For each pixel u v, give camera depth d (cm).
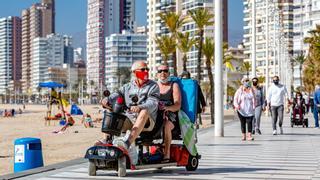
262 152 1429
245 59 14600
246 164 1163
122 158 959
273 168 1093
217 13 1975
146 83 997
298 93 2736
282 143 1714
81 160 1256
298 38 14388
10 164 1602
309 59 8612
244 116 1825
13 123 4900
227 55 6494
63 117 4525
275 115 2128
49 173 1030
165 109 1008
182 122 1037
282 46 8000
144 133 1001
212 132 2272
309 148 1542
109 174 1000
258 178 951
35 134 3142
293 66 13838
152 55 16362
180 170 1060
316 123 2661
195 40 5459
